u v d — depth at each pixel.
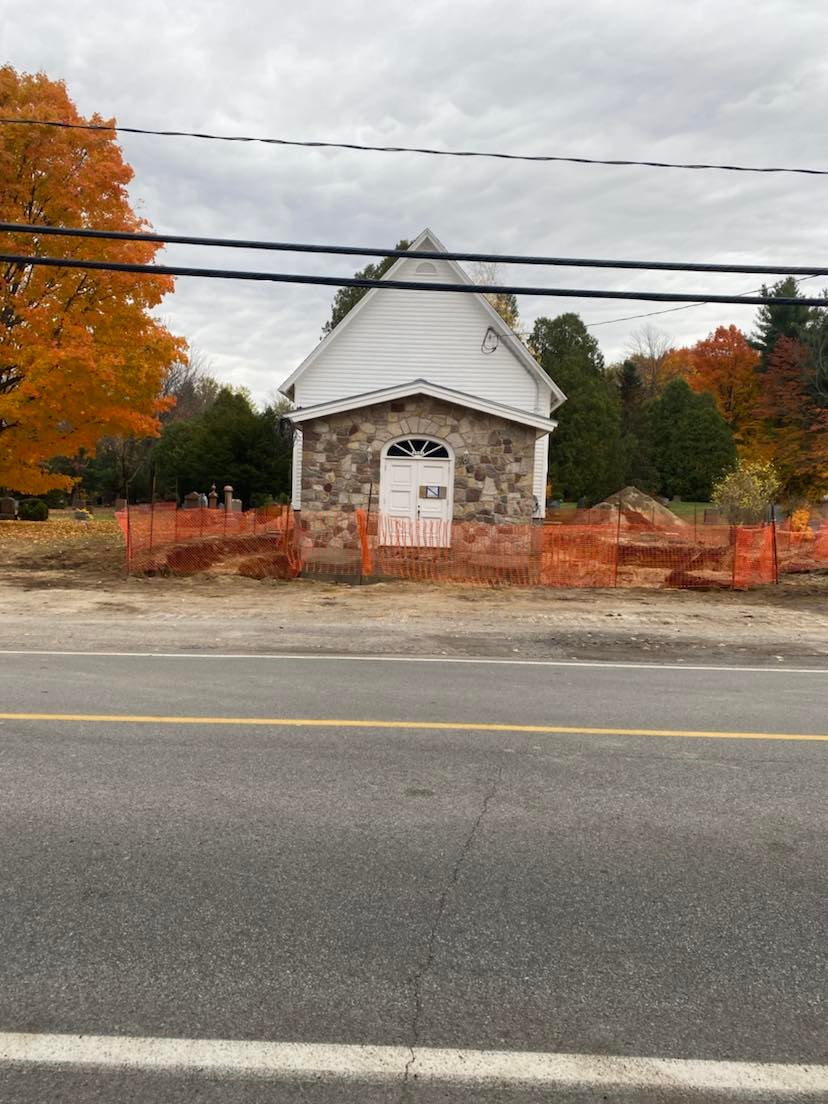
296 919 3.35
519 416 17.58
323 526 17.94
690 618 11.98
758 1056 2.59
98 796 4.59
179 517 17.56
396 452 18.02
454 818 4.37
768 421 45.38
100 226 20.41
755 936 3.29
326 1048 2.59
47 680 7.44
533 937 3.25
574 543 15.76
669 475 54.88
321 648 9.38
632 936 3.27
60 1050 2.56
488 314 22.08
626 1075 2.50
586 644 10.05
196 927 3.27
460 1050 2.59
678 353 71.81
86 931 3.23
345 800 4.59
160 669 8.02
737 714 6.69
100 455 47.78
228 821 4.28
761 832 4.26
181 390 58.19
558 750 5.57
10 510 31.03
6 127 19.11
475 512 17.91
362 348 22.30
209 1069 2.49
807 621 11.87
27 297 20.20
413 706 6.73
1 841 4.02
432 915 3.39
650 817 4.43
